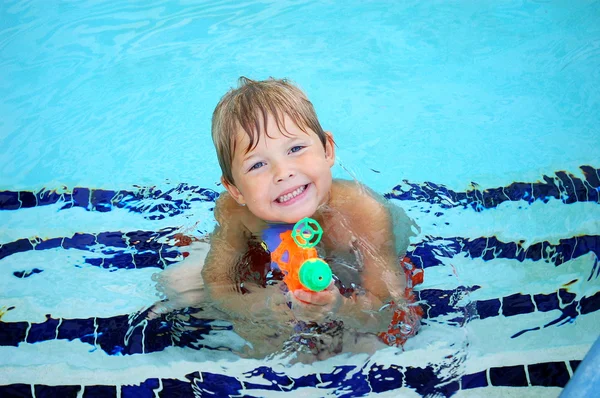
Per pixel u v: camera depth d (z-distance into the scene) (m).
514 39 3.53
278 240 2.21
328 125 3.01
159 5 3.95
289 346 2.04
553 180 2.71
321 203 2.28
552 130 2.96
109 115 3.17
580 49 3.42
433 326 2.12
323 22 3.74
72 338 2.18
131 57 3.52
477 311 2.18
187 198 2.72
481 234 2.49
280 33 3.66
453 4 3.86
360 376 1.98
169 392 1.97
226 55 3.50
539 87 3.21
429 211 2.59
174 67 3.43
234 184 2.27
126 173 2.87
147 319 2.20
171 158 2.93
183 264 2.35
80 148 3.01
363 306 2.07
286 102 2.19
